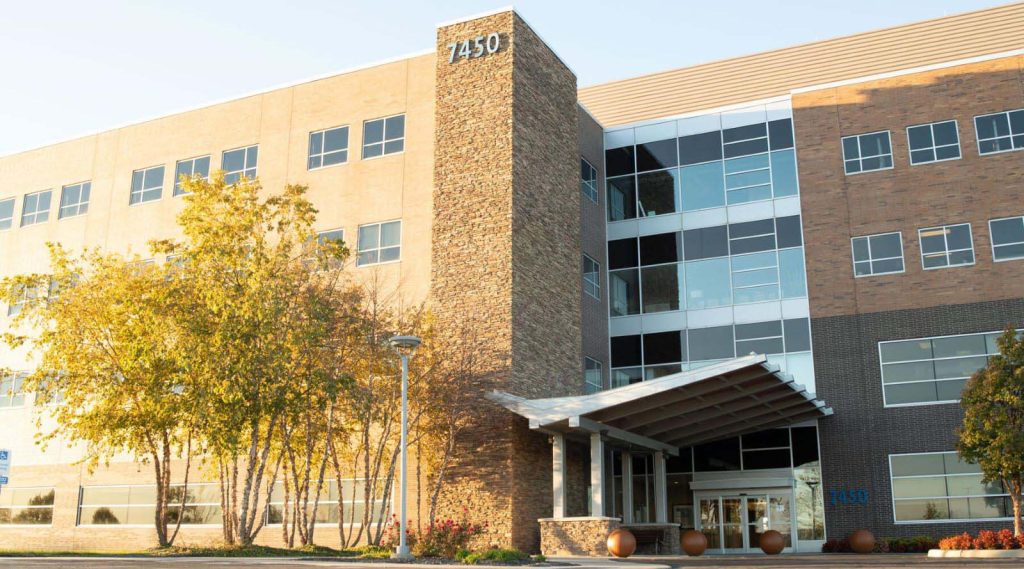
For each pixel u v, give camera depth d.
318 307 25.31
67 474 37.38
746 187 36.69
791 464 33.59
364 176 34.19
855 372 33.28
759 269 35.69
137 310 26.72
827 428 33.34
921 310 32.84
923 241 33.41
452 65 33.16
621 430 29.39
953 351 32.16
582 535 27.14
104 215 39.62
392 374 27.95
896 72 35.16
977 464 31.05
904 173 34.19
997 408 26.88
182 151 38.53
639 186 38.59
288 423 28.03
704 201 37.31
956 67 34.28
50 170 41.66
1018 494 26.81
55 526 36.97
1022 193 32.44
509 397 28.28
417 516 28.77
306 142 35.81
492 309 29.94
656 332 36.75
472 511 28.33
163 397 25.41
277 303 24.58
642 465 35.84
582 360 34.34
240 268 25.70
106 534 35.81
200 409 24.02
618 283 37.94
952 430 31.58
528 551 28.30
